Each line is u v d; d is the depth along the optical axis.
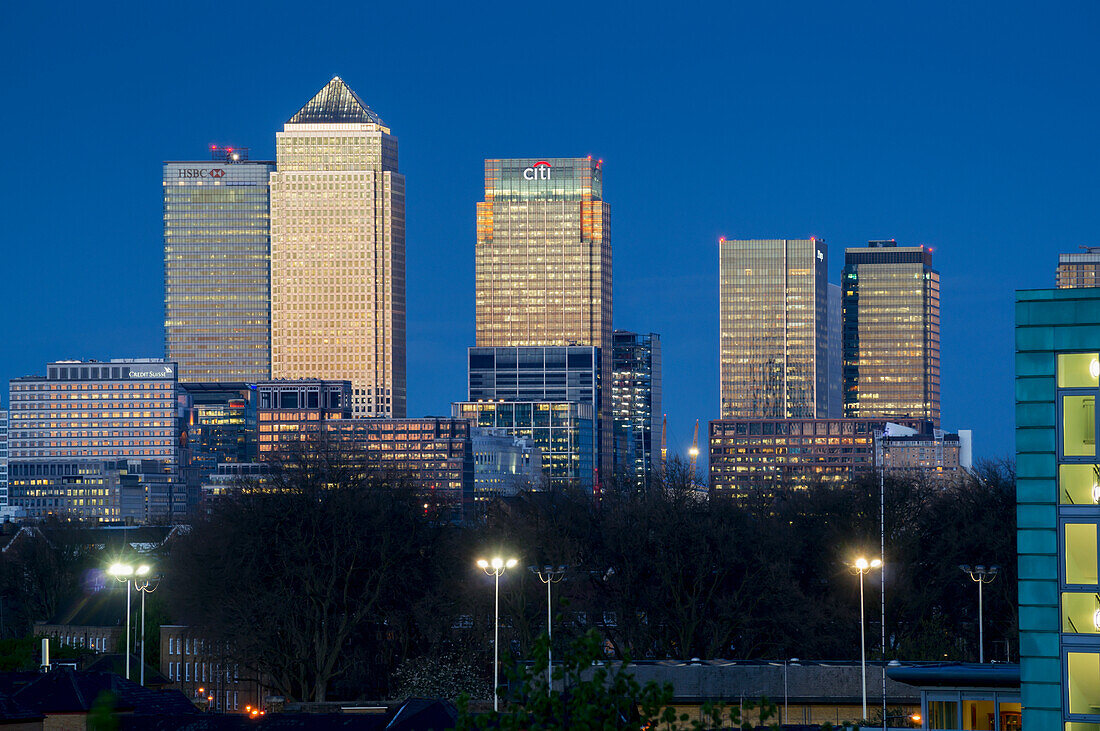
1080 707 139.38
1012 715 185.00
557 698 107.88
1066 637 139.75
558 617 113.44
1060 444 140.75
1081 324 140.88
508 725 107.12
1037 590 140.75
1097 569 139.50
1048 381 141.38
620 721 112.69
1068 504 140.50
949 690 186.75
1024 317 142.38
